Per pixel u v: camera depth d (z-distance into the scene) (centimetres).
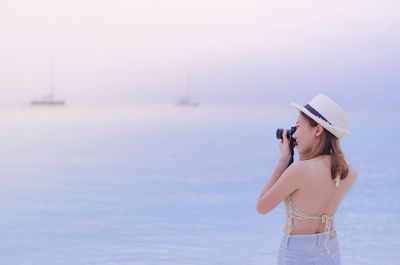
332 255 250
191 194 946
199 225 693
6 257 540
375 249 578
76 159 1549
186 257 542
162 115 6644
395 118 5912
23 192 957
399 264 521
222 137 2564
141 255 549
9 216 746
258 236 635
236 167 1370
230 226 688
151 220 724
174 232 654
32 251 563
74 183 1079
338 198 256
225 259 535
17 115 6041
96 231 657
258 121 4769
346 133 248
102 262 524
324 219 249
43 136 2559
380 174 1242
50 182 1088
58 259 534
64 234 639
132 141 2284
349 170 258
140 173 1247
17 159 1538
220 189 1009
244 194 948
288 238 252
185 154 1716
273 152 1792
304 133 256
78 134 2728
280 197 248
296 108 261
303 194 246
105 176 1188
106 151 1809
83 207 819
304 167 245
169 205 838
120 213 771
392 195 945
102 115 6319
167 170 1303
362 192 980
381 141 2322
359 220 734
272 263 523
